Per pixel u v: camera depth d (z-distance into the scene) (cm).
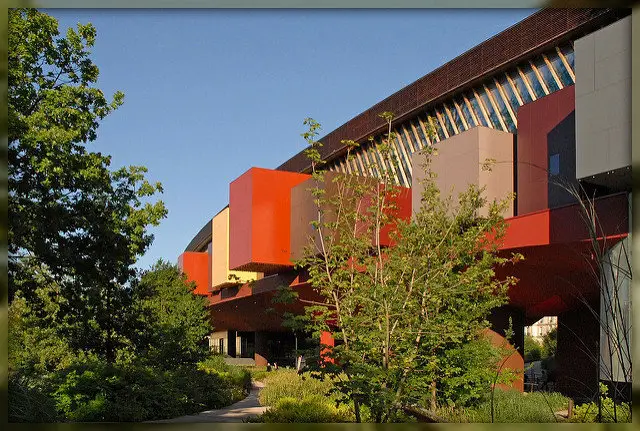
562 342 2884
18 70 1389
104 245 1573
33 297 1541
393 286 878
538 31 2384
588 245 1590
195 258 5800
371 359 875
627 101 1595
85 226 1548
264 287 3900
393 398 786
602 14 2080
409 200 2967
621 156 1595
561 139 2175
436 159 2556
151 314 1966
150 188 1728
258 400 2139
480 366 1280
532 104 2320
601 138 1656
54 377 1497
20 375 1064
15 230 1327
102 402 1424
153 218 1708
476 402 1313
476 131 2377
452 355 1209
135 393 1535
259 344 5897
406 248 913
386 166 1002
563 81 2336
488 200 2317
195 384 1855
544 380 3097
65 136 1370
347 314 891
